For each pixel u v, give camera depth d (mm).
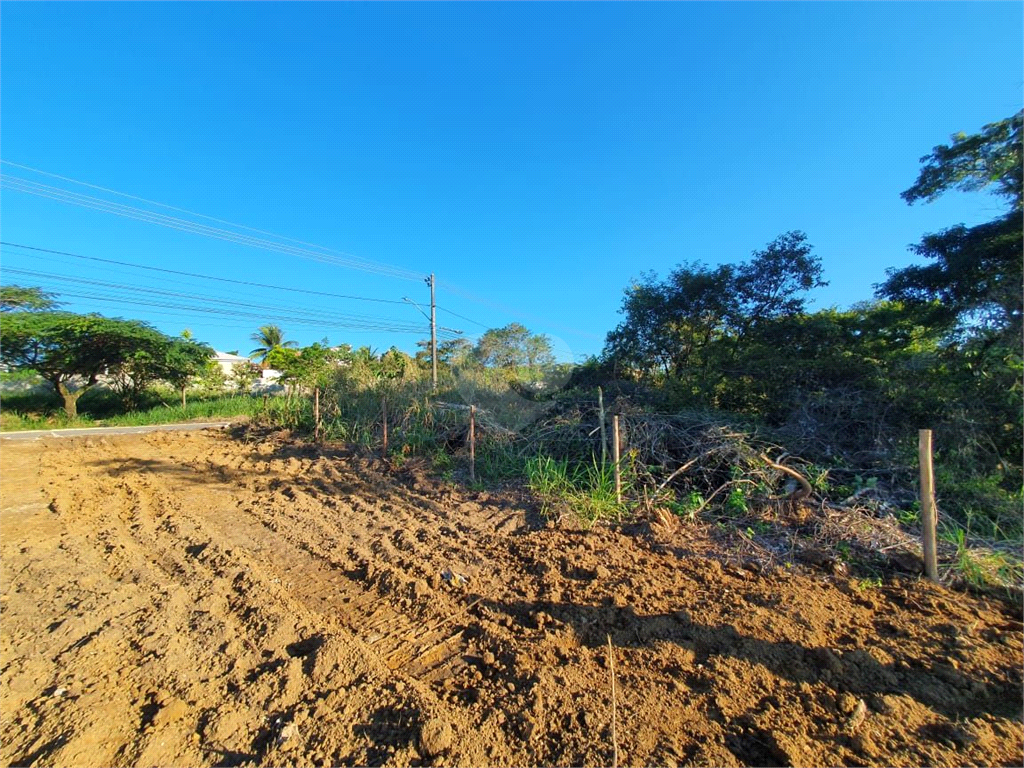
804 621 3188
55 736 2283
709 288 11500
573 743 2211
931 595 3500
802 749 2131
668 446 6406
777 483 5383
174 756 2182
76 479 8242
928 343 8086
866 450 5727
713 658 2799
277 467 8820
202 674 2799
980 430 5309
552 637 3088
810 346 9625
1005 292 6086
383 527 5492
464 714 2441
